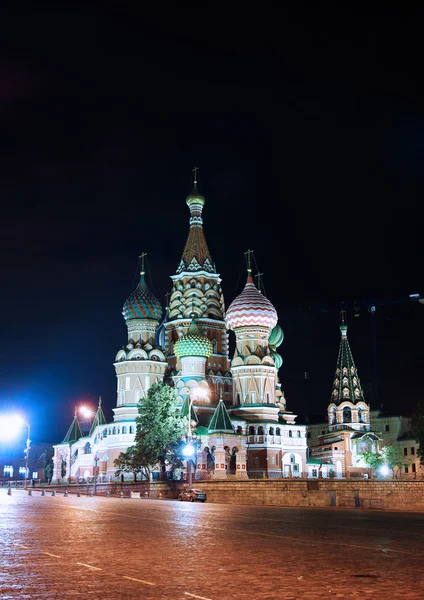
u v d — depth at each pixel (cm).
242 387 13900
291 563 2097
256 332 14188
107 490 10050
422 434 10550
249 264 15025
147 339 13775
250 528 3403
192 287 15025
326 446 15725
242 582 1756
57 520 4000
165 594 1594
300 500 6806
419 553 2372
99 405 14488
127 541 2714
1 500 7312
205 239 15638
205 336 14325
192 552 2352
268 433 13388
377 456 15362
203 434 12612
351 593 1617
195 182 15862
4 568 1989
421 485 6206
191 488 7744
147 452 10644
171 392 11094
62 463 15475
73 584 1723
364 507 6169
